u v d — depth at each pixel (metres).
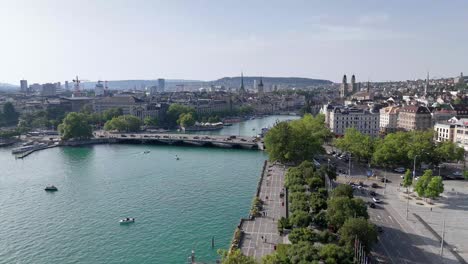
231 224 199.88
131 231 192.88
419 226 178.62
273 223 183.00
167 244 177.50
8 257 167.50
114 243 179.50
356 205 163.50
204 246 174.62
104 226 199.38
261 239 164.75
